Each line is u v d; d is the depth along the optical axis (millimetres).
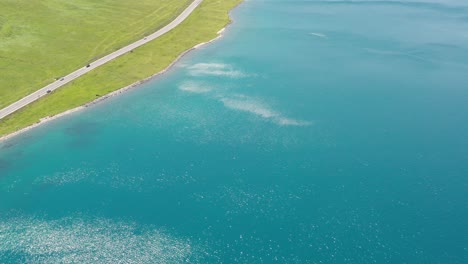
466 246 69188
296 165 88625
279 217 75375
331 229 72750
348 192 81062
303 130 100438
